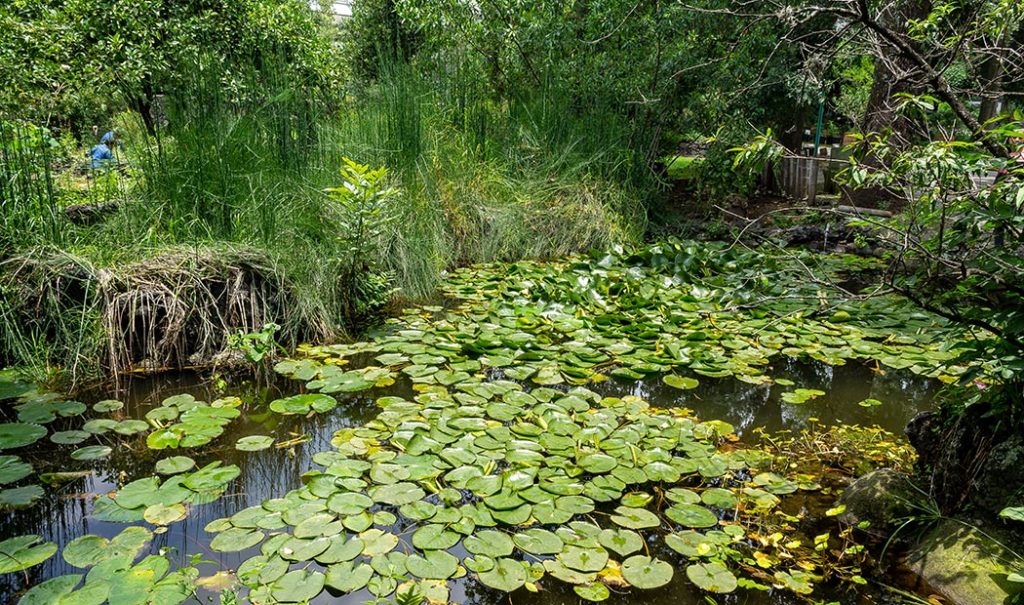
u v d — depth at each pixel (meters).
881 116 4.81
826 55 3.85
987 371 2.33
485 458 2.65
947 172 2.11
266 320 3.80
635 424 2.99
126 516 2.29
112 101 5.07
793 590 2.04
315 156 5.04
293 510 2.31
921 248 2.26
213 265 3.80
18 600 1.93
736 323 4.41
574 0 7.30
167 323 3.59
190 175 4.33
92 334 3.45
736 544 2.28
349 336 4.14
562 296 4.79
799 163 7.39
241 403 3.22
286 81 5.05
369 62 6.98
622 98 7.25
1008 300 2.20
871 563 2.20
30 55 4.76
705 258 5.67
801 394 3.39
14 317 3.37
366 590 2.00
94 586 1.91
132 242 3.96
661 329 4.22
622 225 6.67
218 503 2.42
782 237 6.51
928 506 2.38
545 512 2.32
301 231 4.48
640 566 2.09
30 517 2.32
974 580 2.02
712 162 7.29
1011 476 2.17
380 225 4.43
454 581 2.06
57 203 3.99
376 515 2.29
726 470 2.70
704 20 6.83
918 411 3.34
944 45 2.96
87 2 5.25
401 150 5.54
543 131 6.94
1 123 3.77
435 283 5.15
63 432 2.84
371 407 3.21
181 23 5.59
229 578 2.00
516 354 3.74
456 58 6.91
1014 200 2.04
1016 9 2.91
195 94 4.45
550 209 6.34
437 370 3.54
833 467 2.80
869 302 4.78
